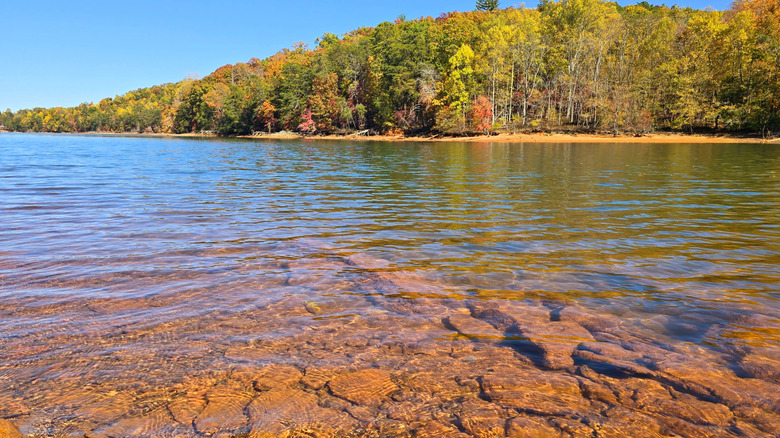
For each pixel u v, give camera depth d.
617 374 3.05
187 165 22.56
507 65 65.38
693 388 2.87
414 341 3.54
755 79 50.41
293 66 90.19
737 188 13.05
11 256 5.97
